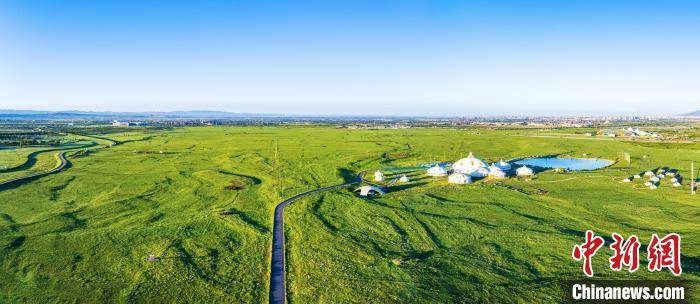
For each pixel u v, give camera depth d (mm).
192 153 185250
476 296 51031
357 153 185625
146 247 67562
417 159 174875
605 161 172500
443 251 65500
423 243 69188
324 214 86000
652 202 93812
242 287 53781
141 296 51500
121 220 82250
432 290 52438
